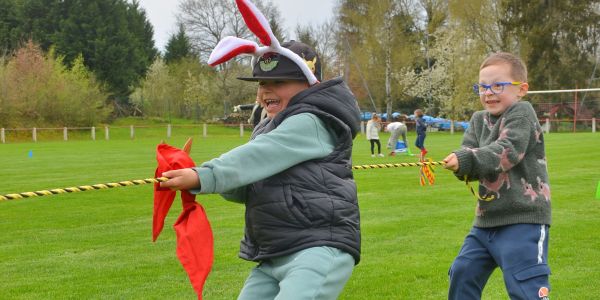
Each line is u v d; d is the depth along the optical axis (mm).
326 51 57188
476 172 3611
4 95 41344
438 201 10133
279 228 2900
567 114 43031
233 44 2953
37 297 5301
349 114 3061
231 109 52750
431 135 39562
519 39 46219
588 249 6660
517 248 3617
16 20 58125
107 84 55125
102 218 9133
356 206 3029
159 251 6969
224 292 5414
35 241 7551
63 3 56969
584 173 13930
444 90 48969
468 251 3857
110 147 29422
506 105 3832
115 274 6012
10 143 35656
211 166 2738
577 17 46250
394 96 52406
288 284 2773
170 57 63781
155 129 47562
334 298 2887
